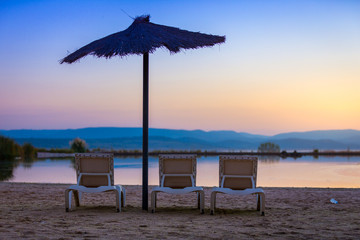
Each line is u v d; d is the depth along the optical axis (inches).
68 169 673.6
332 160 936.9
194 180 258.7
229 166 252.1
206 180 498.3
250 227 194.4
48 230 180.2
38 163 824.3
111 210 253.0
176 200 309.1
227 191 237.0
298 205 277.4
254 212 247.3
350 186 444.8
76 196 265.4
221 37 257.1
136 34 246.4
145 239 164.2
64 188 382.9
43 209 253.8
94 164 253.6
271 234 177.0
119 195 245.0
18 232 174.2
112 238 165.0
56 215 228.1
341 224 202.4
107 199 307.4
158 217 225.5
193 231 182.9
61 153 1245.7
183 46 238.4
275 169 669.9
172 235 173.2
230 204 285.3
